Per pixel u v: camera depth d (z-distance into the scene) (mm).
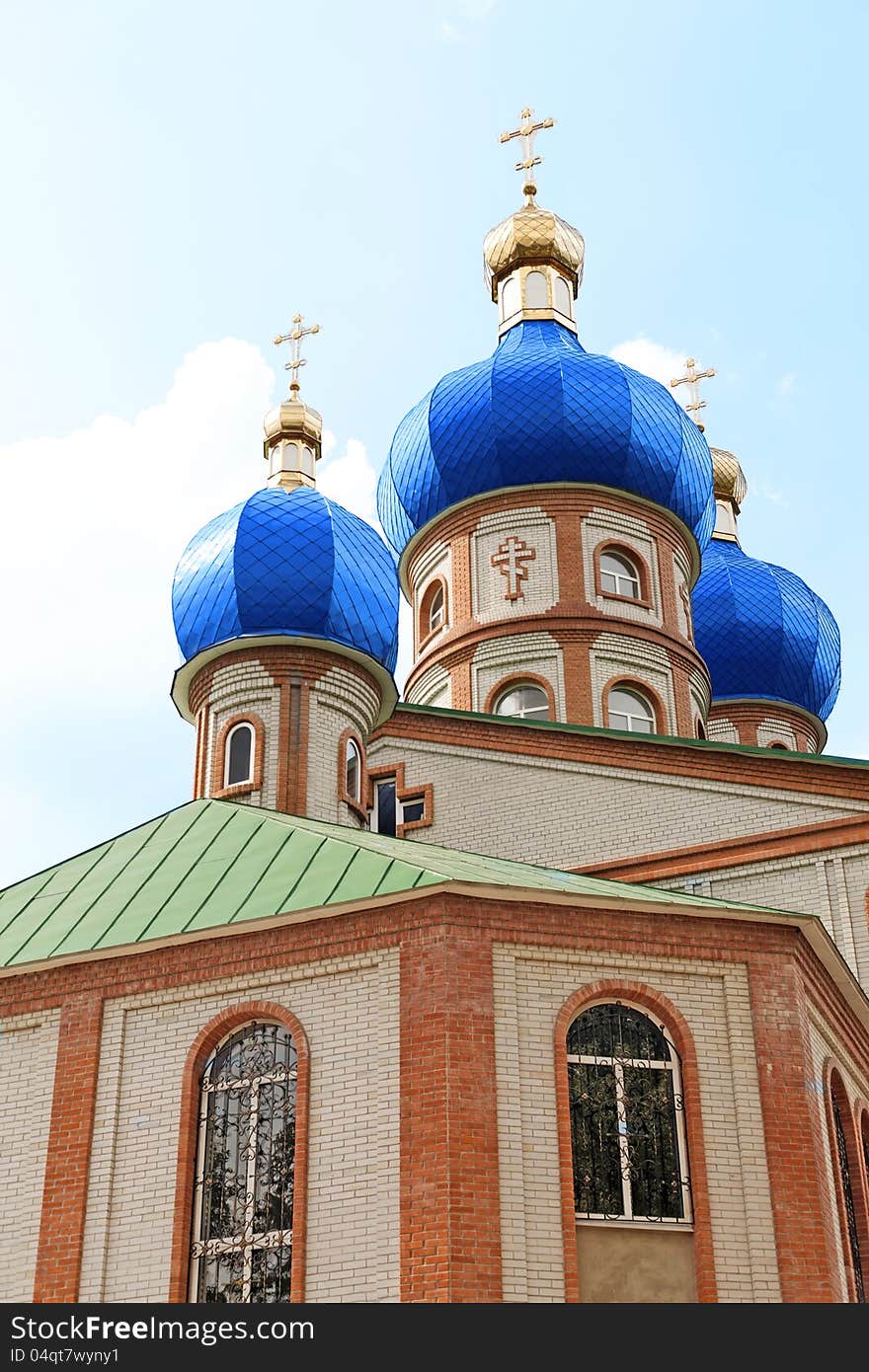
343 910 16703
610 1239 15625
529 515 31328
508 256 35812
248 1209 16062
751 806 24469
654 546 31656
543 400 31406
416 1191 15164
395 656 25844
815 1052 17484
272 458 29219
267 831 19422
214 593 24953
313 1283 15258
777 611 37781
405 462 32844
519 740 26266
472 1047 15781
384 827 26422
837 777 24172
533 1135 15688
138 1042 17188
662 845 24703
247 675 24562
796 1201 15930
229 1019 16844
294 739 24094
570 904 16781
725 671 37656
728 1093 16484
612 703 30016
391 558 26156
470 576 31359
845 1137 18219
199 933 17219
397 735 26953
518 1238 15117
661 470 31750
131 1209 16328
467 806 26047
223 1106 16688
